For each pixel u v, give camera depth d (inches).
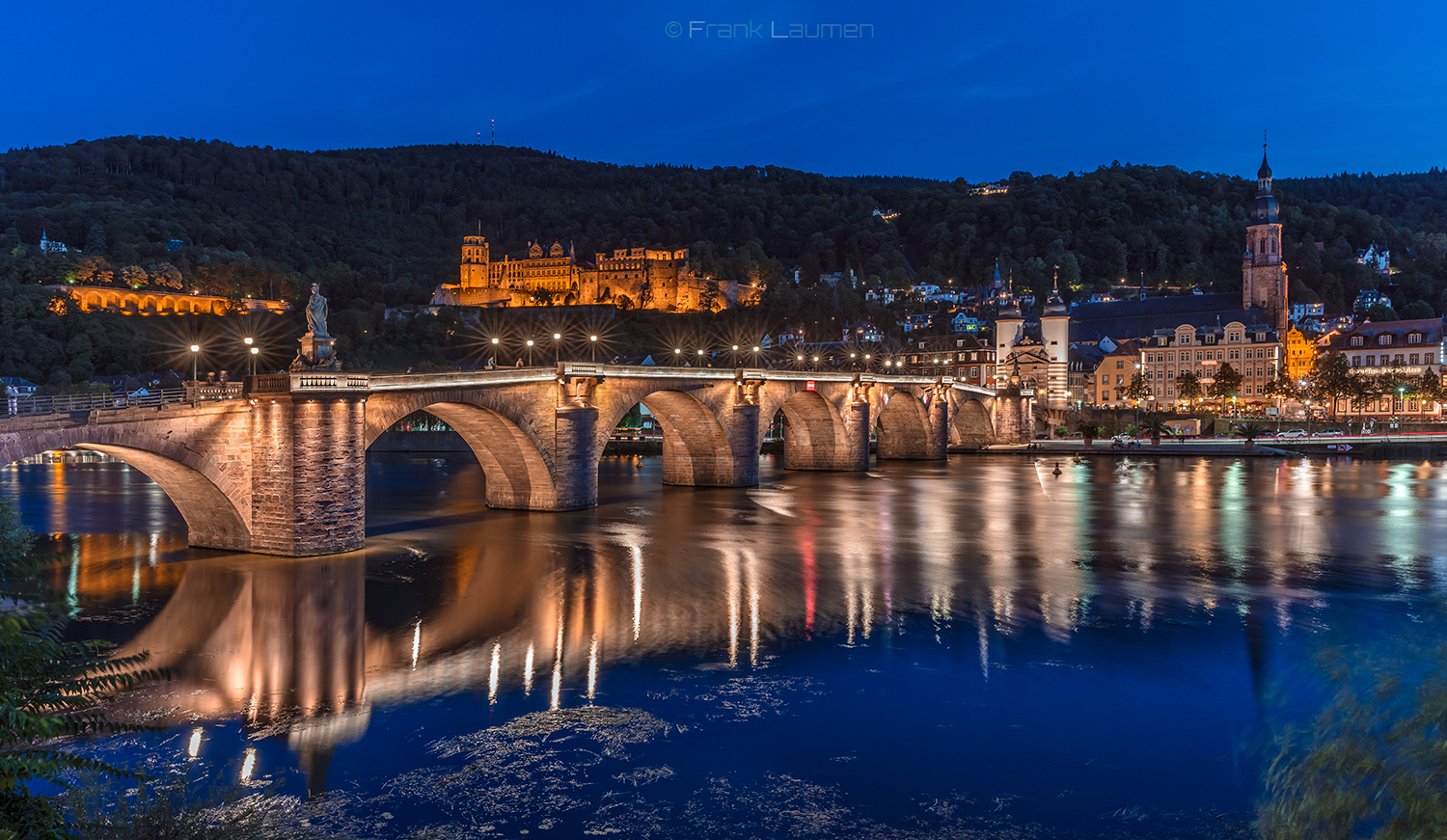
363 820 878.4
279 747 1044.5
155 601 1722.4
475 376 2628.0
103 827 669.9
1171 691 1215.6
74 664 565.0
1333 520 2962.6
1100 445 6688.0
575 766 997.8
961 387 6072.8
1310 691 1076.5
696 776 972.6
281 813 886.4
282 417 2081.7
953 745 1048.2
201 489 2143.2
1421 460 5674.2
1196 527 2802.7
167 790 888.9
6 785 521.7
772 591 1844.2
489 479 3184.1
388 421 2359.7
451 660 1371.8
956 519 2977.4
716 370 3818.9
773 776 971.9
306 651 1416.1
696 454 4079.7
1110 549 2389.3
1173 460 5748.0
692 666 1333.7
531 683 1264.8
